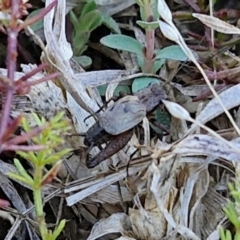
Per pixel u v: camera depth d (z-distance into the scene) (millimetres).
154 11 293
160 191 266
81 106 284
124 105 267
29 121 282
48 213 288
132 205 277
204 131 277
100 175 273
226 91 278
